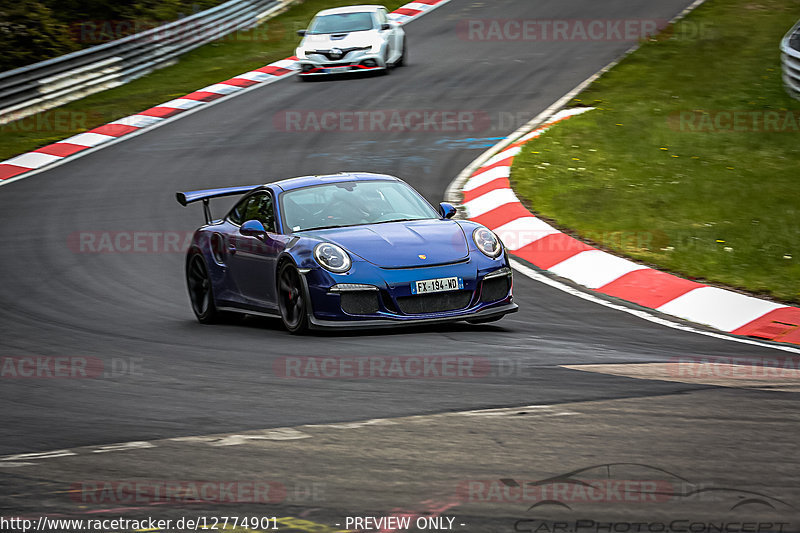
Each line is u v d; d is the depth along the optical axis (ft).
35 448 52.54
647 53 263.08
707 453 47.88
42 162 201.67
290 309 88.89
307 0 390.21
